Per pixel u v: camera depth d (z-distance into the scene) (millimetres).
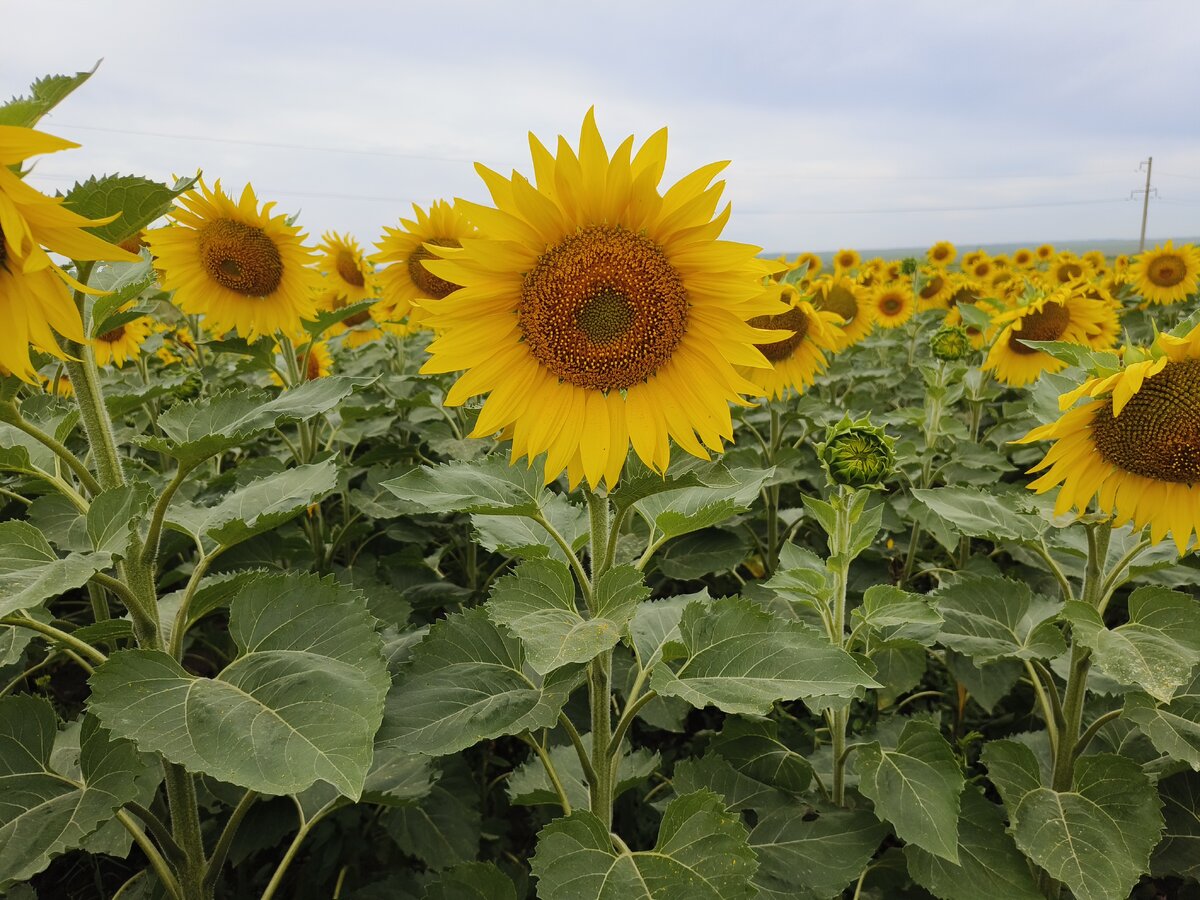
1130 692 805
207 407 759
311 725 558
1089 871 735
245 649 633
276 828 888
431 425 1744
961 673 1067
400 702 701
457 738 657
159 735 549
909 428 2014
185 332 2545
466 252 666
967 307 1848
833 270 4336
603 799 741
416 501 718
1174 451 791
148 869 872
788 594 861
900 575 1631
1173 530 833
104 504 612
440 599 1336
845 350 3088
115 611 1230
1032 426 1845
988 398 1956
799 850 790
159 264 1353
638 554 1188
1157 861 852
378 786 819
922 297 3672
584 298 678
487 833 1038
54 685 1371
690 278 692
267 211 1354
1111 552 981
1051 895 830
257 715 568
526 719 676
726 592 1567
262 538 1234
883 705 1086
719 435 710
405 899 815
